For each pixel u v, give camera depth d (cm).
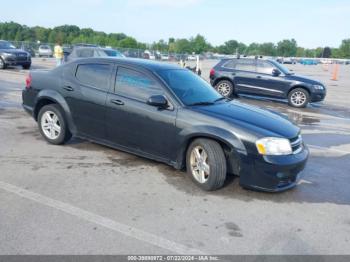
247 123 454
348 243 355
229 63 1425
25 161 530
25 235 337
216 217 393
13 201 403
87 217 376
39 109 632
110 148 611
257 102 1363
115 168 521
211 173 446
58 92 590
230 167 461
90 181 471
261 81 1349
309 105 1381
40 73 632
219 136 440
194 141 463
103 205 405
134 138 516
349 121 1056
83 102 559
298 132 483
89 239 336
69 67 594
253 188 441
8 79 1500
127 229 357
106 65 553
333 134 855
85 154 575
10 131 691
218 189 468
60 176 481
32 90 628
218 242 343
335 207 437
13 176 472
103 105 536
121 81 531
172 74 530
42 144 616
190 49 10125
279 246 343
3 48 1984
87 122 563
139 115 501
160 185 470
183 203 422
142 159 564
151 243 335
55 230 347
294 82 1296
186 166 482
